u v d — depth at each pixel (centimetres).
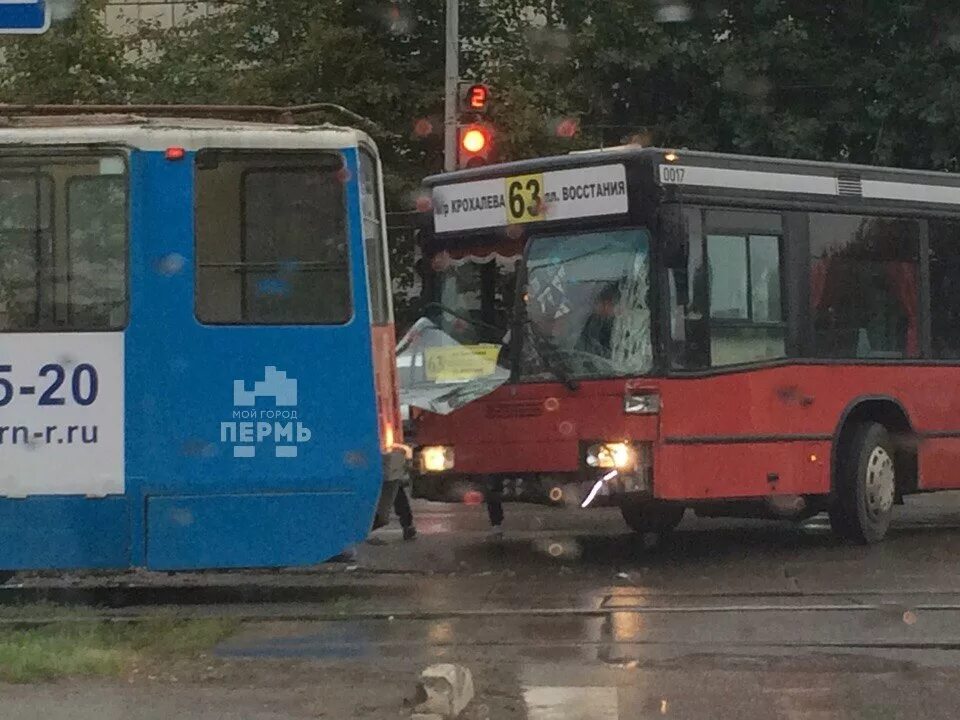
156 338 991
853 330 1284
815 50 2386
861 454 1285
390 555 1277
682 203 1158
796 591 1059
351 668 811
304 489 1005
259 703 718
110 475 989
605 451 1146
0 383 991
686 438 1148
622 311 1157
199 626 920
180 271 993
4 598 1083
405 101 2139
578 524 1509
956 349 1376
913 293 1341
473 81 2095
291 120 1114
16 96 2023
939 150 2325
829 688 769
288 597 1066
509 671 809
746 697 750
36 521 991
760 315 1212
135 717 688
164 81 2078
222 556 996
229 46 2158
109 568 998
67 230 995
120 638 888
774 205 1227
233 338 999
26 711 697
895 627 922
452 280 1241
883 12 2373
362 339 1012
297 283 1010
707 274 1172
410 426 1237
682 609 988
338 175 1012
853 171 1297
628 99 2469
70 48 2036
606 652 857
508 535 1417
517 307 1197
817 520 1543
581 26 2305
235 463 998
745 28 2450
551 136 2061
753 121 2372
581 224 1178
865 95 2377
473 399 1207
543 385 1176
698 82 2430
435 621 960
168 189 995
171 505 992
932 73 2306
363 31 2127
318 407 1008
